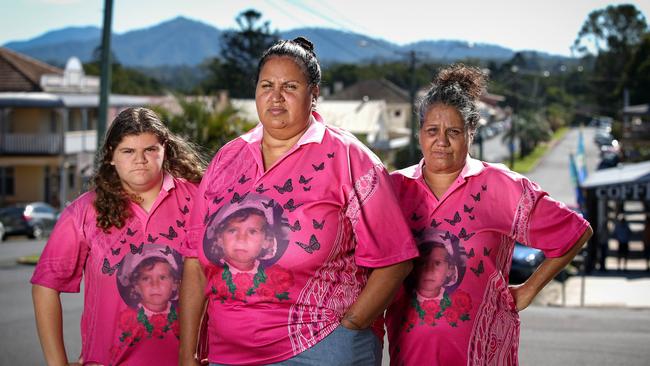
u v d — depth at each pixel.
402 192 4.47
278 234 3.59
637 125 64.94
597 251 26.22
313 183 3.64
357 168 3.71
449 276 4.31
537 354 10.70
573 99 130.12
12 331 11.48
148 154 4.16
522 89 115.69
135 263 4.20
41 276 4.20
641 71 95.31
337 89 91.75
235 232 3.62
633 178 24.30
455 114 4.36
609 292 19.78
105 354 4.21
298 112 3.69
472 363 4.29
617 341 11.91
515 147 88.12
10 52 50.78
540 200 4.41
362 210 3.69
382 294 3.69
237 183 3.73
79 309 13.24
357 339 3.68
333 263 3.65
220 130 24.45
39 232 33.66
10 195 43.62
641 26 106.56
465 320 4.29
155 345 4.21
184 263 4.00
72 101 42.56
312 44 3.90
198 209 3.88
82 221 4.22
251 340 3.62
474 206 4.38
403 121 83.50
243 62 88.69
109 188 4.19
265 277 3.59
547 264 4.51
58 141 42.28
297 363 3.60
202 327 4.02
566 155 83.81
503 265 4.44
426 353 4.33
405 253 3.73
